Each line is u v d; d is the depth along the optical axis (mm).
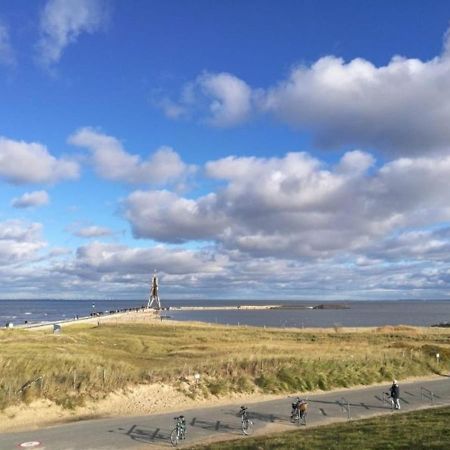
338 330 104125
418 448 20703
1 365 37906
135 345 69250
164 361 52812
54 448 26844
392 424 27969
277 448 22891
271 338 86438
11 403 33031
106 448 26953
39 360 40562
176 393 39031
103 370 39312
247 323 192000
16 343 56844
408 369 53000
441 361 58312
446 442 21312
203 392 39906
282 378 44344
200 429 31047
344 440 23656
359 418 33938
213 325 121688
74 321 135875
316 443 23375
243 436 29281
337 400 40094
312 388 44125
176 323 124875
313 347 65750
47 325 113438
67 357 42844
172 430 30484
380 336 89250
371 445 21906
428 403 39594
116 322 128125
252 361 46156
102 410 34969
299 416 32812
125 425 31578
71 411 34031
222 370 43750
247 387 42000
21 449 26578
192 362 48500
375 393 43250
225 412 35469
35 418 32344
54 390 35469
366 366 50562
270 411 35844
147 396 37938
